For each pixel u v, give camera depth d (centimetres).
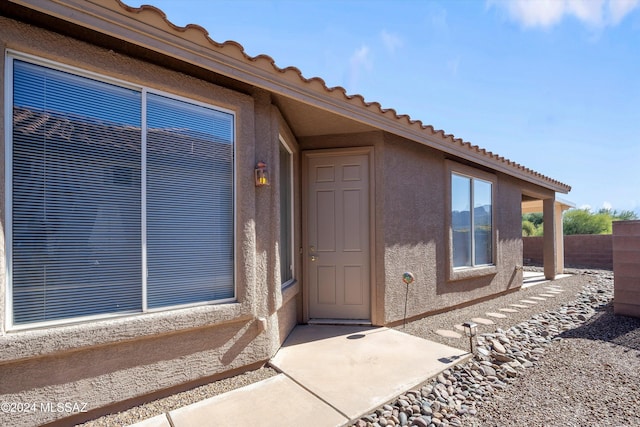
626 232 580
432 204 593
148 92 289
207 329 313
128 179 277
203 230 320
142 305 278
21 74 234
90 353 251
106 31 241
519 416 275
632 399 302
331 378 323
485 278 726
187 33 275
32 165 237
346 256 529
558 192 1078
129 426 243
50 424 235
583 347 438
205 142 325
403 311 532
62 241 247
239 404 275
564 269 1338
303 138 540
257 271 353
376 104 439
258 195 362
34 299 234
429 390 311
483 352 403
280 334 418
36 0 214
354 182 529
